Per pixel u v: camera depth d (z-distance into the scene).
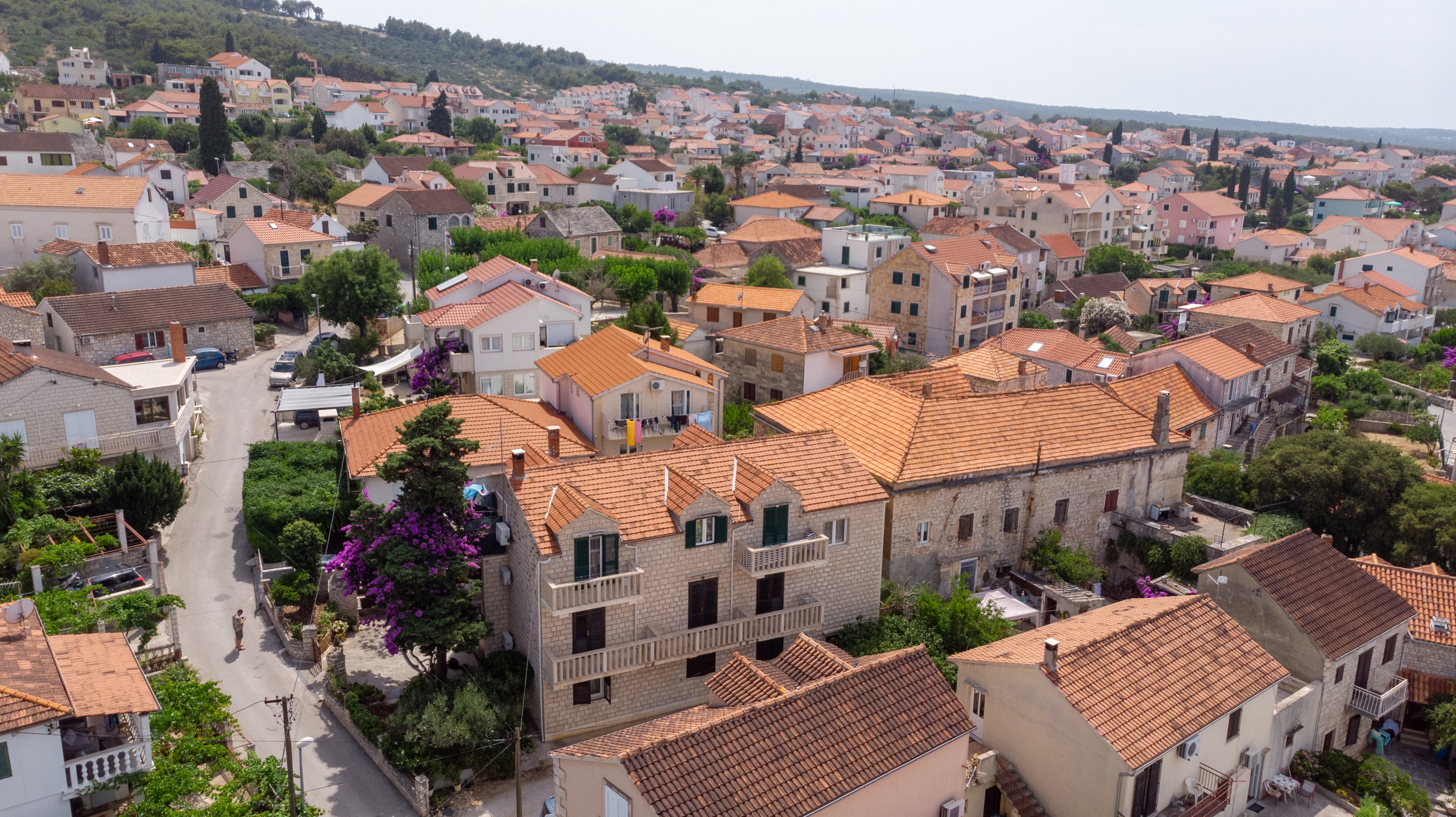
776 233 135.88
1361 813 33.22
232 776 33.03
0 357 52.22
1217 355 73.69
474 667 39.12
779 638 40.59
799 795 25.20
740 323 91.69
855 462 42.81
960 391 59.53
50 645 30.50
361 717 36.81
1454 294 142.25
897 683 29.33
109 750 28.27
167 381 58.34
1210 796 31.77
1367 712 39.78
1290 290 118.88
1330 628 38.66
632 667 36.56
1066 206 164.00
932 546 46.25
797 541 39.62
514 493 37.34
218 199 119.25
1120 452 50.94
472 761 35.22
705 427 55.69
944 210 179.50
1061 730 30.56
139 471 50.62
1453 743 40.28
